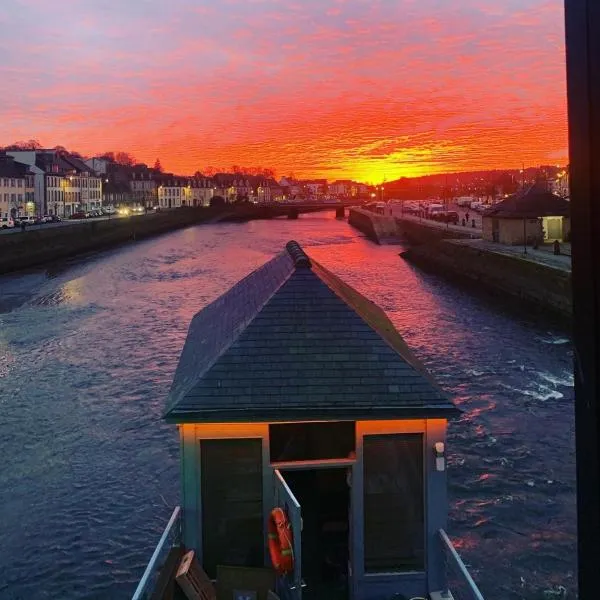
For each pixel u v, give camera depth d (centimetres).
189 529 699
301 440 703
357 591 702
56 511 1505
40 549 1362
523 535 1366
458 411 681
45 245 7075
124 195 18000
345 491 896
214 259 7319
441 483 697
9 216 11094
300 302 778
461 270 4991
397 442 703
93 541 1387
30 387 2406
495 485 1563
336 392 695
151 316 3806
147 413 2108
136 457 1783
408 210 12400
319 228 13625
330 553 831
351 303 872
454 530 1387
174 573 668
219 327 992
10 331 3412
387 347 736
